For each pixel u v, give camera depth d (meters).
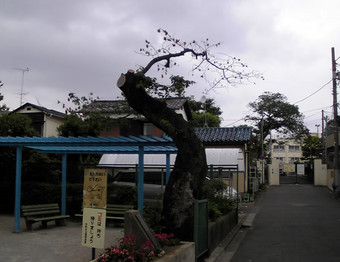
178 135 7.85
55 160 15.27
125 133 21.17
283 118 41.78
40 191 12.62
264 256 8.76
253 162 29.23
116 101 12.06
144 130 21.38
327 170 33.19
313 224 13.34
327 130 36.97
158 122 7.90
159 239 6.80
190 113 23.88
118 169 17.89
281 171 56.06
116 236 9.59
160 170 16.05
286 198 23.73
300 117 42.41
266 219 14.89
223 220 10.33
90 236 6.06
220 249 9.01
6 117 14.26
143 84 7.55
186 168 7.71
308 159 59.28
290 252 9.09
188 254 6.75
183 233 7.45
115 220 11.23
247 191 24.06
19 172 9.96
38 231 10.02
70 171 15.38
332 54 23.55
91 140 9.13
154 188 13.91
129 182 15.27
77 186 12.41
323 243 10.08
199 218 7.50
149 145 8.97
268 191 29.48
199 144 7.99
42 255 7.31
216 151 21.42
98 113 11.95
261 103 41.97
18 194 9.92
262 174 34.00
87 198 7.14
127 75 7.79
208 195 11.43
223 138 23.19
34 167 14.15
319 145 58.31
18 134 14.25
